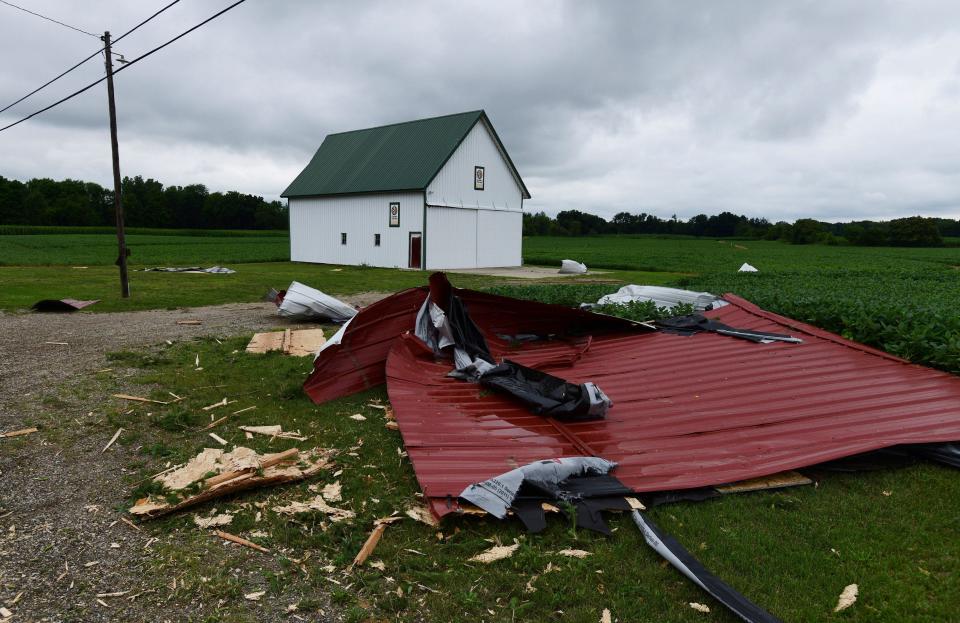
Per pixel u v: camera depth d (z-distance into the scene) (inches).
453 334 332.5
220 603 131.5
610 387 271.9
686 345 342.3
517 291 575.2
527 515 159.9
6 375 315.6
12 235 2886.3
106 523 164.9
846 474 191.0
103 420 247.3
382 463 205.5
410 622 125.4
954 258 2006.6
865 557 145.3
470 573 141.2
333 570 143.2
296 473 190.4
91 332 443.5
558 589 135.0
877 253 2448.3
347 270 1210.6
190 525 163.9
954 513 166.7
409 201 1298.0
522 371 271.3
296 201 1558.8
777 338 338.3
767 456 191.6
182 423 242.7
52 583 137.6
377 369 319.0
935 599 130.8
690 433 212.5
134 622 125.6
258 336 411.5
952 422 210.5
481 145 1392.7
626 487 171.9
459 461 190.2
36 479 191.8
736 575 138.6
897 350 300.8
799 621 123.6
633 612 127.4
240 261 1472.7
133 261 1346.0
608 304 450.0
